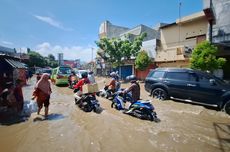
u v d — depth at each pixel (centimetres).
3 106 859
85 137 556
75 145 501
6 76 1070
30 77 3203
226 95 882
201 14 2041
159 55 2450
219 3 1584
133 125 674
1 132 590
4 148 483
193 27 2183
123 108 873
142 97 1205
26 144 505
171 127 662
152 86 1170
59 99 1175
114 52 2839
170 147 501
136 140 541
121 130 620
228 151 482
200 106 984
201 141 543
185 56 2084
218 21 1589
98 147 491
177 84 1065
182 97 1048
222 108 900
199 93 977
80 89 976
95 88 891
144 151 475
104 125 668
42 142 518
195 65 1448
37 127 638
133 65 3091
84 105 860
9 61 1052
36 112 837
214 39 1605
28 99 1151
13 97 829
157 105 995
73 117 764
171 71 1120
